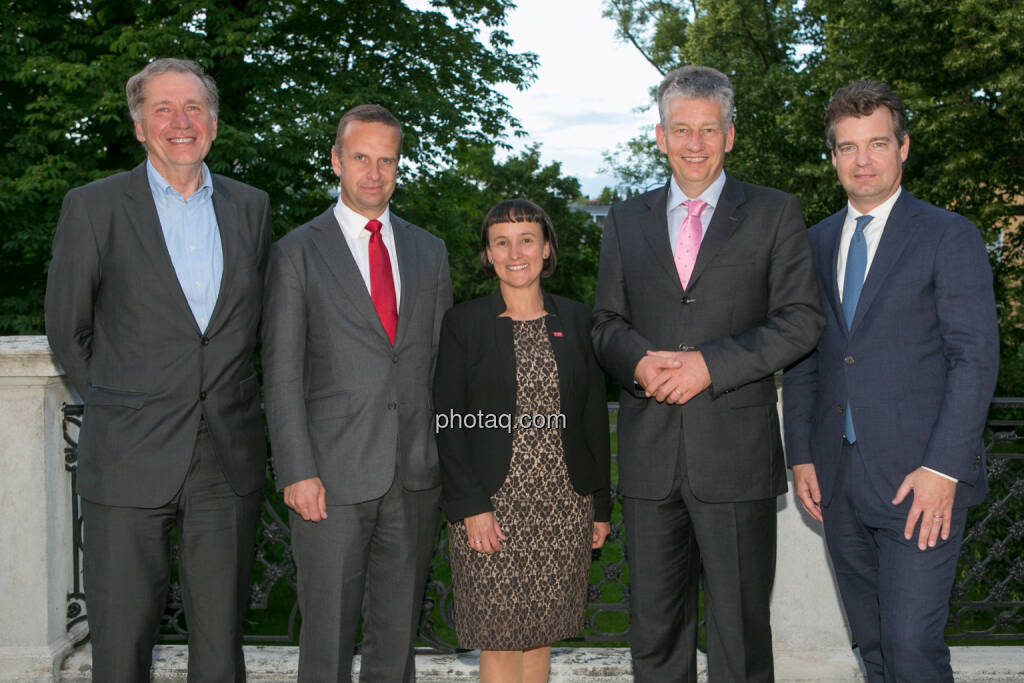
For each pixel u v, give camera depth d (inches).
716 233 93.9
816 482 98.6
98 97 419.2
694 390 89.0
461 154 555.2
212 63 419.2
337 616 97.0
